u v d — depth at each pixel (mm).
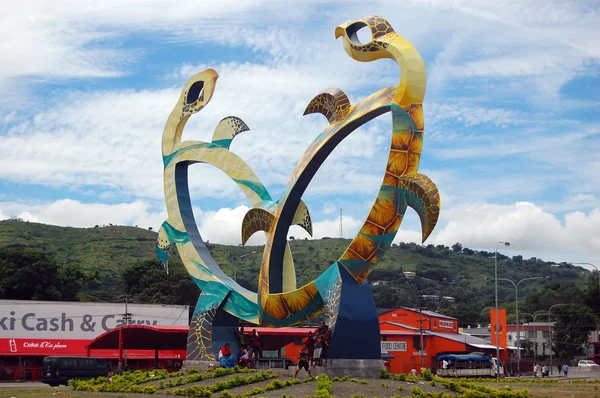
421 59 30453
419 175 29578
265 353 69062
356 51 32156
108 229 155250
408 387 28703
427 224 28953
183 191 43250
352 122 31828
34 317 66438
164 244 43344
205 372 36531
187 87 43312
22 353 65000
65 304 67562
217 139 40812
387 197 30266
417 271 169500
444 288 159125
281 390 28641
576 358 109625
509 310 136125
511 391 29875
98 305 68688
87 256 134500
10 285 85312
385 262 173250
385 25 31844
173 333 54094
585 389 38969
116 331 54812
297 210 35125
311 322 80250
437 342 76562
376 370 31312
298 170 34125
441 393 27391
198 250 41812
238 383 31188
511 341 115500
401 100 29984
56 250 138000
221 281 40000
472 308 132375
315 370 30984
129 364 69062
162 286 93812
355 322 31141
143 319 69750
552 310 114625
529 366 84125
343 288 31250
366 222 30750
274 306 34688
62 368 49844
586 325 104375
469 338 84875
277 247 35531
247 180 38750
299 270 125562
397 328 79812
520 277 187875
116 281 123750
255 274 125500
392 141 30078
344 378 29812
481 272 186375
